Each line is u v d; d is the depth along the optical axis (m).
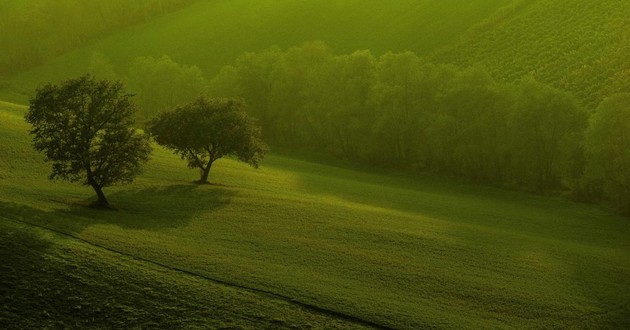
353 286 39.16
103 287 34.97
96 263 37.09
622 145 72.12
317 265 42.34
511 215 67.75
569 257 50.72
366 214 57.22
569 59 114.69
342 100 102.81
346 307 35.72
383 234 51.00
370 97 98.81
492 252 49.72
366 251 46.38
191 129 61.56
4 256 35.91
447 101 91.31
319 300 36.22
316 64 116.25
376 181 84.44
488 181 88.19
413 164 98.44
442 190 82.12
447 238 52.25
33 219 42.03
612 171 71.94
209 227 48.06
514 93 87.75
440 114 91.31
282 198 59.81
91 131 48.12
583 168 79.81
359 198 67.62
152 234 44.12
